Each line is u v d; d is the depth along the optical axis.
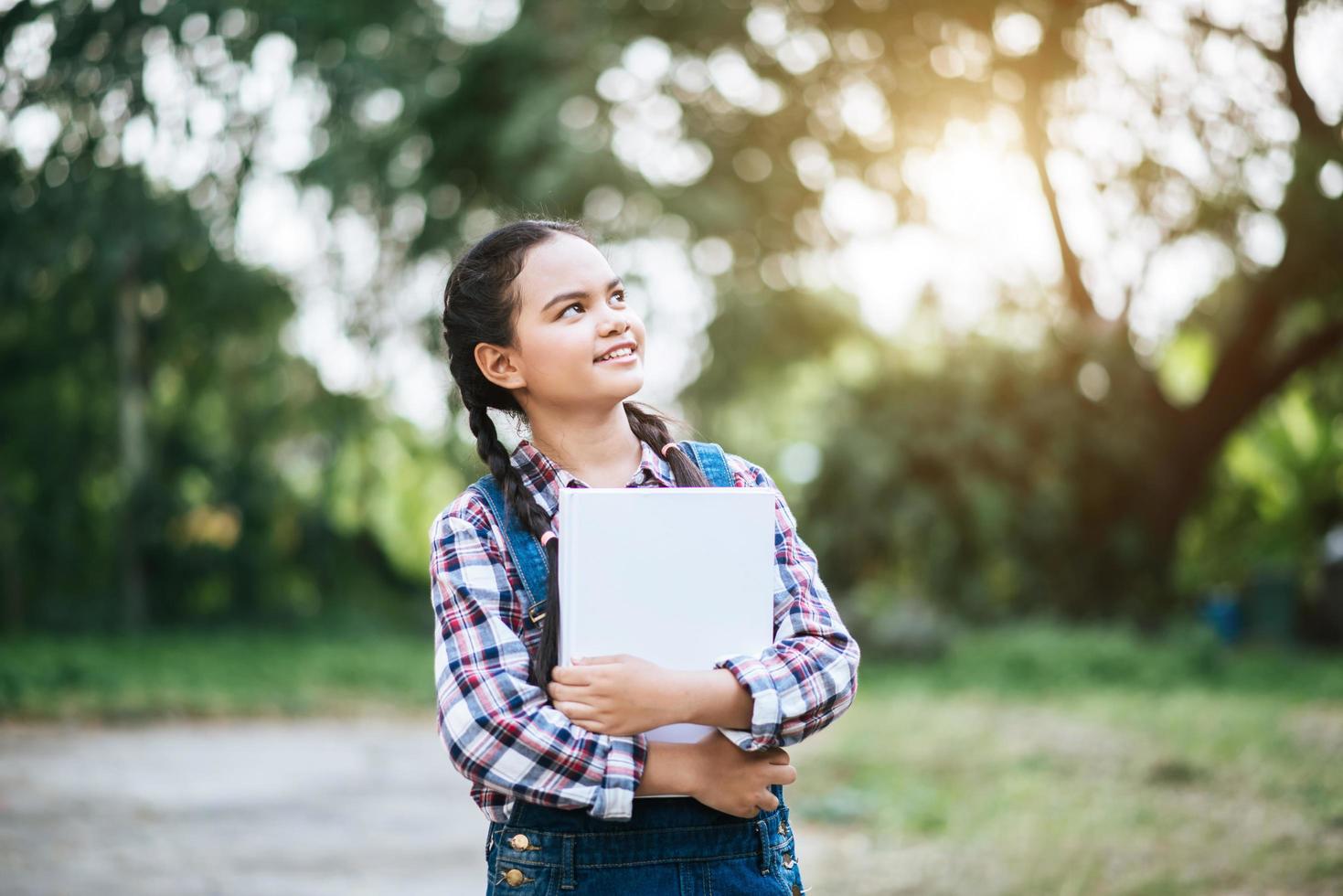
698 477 1.92
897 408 15.51
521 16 13.57
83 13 6.76
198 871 5.62
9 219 7.36
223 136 7.25
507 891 1.72
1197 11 13.13
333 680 13.26
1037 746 7.98
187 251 10.04
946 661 13.61
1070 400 15.97
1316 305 16.62
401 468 19.58
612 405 1.86
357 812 7.12
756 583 1.71
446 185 13.91
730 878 1.73
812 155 14.45
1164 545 16.77
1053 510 15.71
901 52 14.11
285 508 19.08
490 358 1.87
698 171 13.69
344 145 11.47
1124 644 13.60
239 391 18.14
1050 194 15.46
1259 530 21.73
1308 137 13.41
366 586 20.39
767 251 14.47
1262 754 7.37
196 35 6.96
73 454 17.97
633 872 1.71
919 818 6.09
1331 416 18.17
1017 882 4.82
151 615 18.47
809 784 7.21
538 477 1.86
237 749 9.56
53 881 5.37
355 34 10.00
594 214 12.79
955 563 15.77
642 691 1.62
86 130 6.99
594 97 13.02
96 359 17.17
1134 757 7.41
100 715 10.99
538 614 1.75
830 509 15.65
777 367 15.12
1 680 11.80
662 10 13.64
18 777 8.03
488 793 1.79
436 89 12.97
